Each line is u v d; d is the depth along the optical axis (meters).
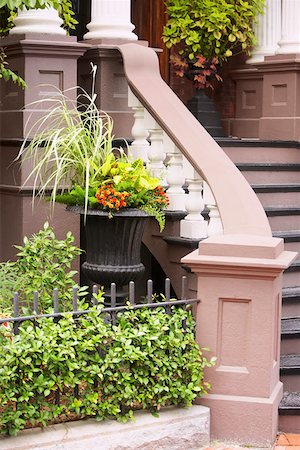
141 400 5.81
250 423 6.00
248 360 6.00
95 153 6.77
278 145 9.00
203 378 6.07
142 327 5.81
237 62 11.02
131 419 5.76
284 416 6.27
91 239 6.73
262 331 5.95
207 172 6.81
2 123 8.01
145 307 5.94
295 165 8.78
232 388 6.03
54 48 7.76
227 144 8.66
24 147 7.61
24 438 5.42
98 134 7.19
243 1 10.22
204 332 6.03
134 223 6.64
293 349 7.04
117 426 5.68
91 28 8.50
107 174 6.77
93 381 5.67
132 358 5.67
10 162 7.82
